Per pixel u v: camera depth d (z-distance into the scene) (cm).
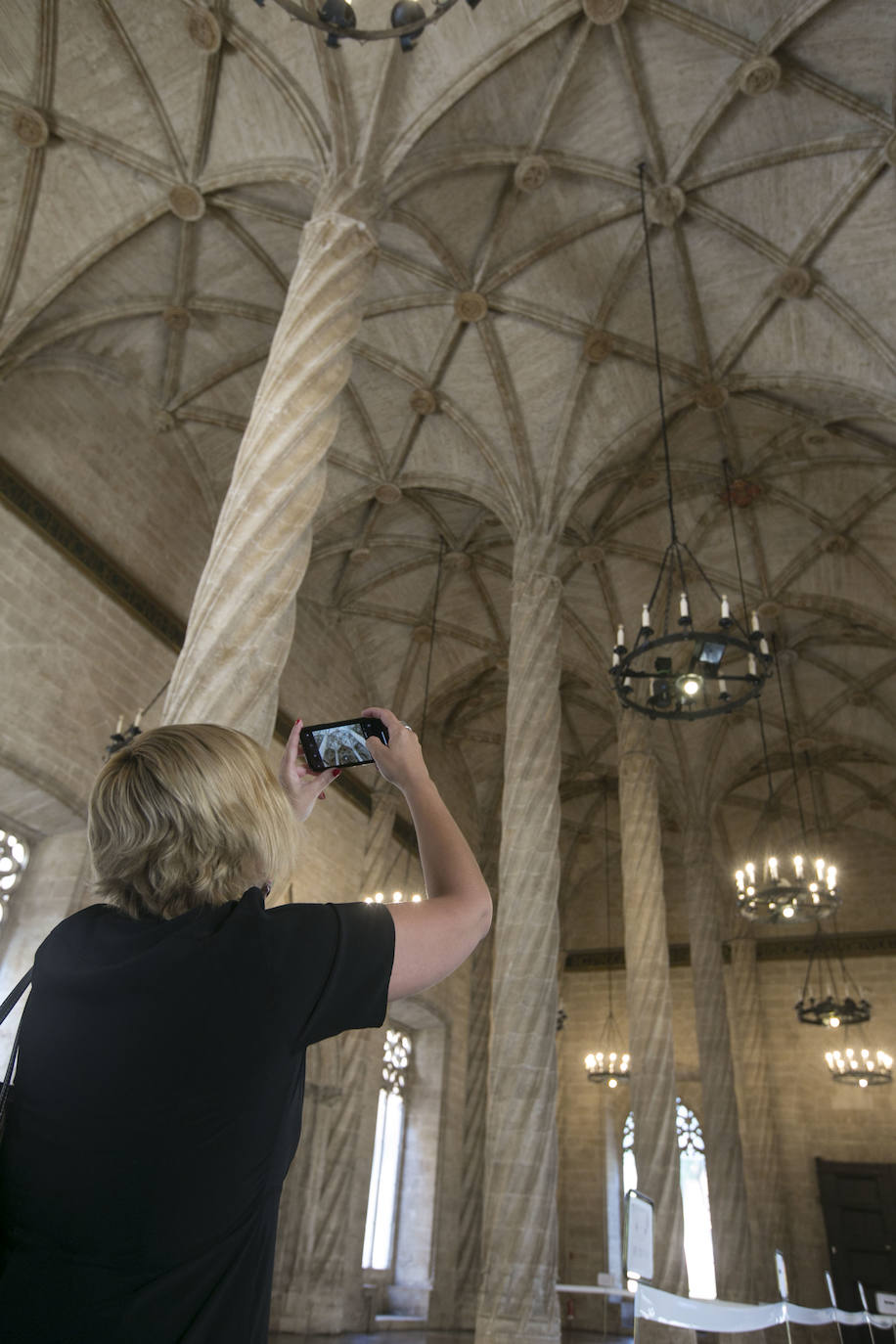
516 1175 966
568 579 1997
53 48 1223
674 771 2378
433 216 1362
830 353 1433
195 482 1675
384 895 2017
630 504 1858
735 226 1376
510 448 1588
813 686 2261
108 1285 97
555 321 1499
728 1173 1858
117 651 1424
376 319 1556
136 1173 101
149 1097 104
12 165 1287
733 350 1506
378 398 1673
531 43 1161
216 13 1138
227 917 117
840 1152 2314
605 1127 2533
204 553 1667
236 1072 107
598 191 1363
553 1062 1034
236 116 1227
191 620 682
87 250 1362
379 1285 1952
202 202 1335
